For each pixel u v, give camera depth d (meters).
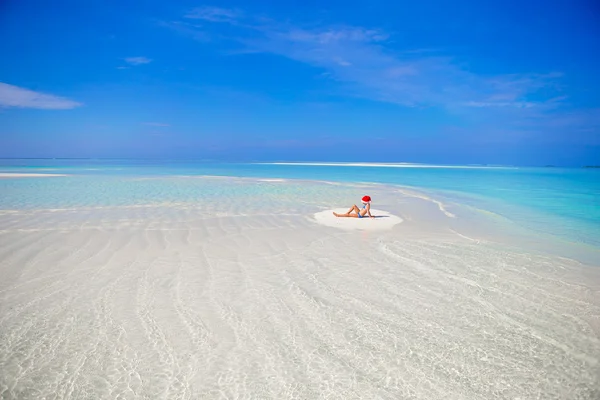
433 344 3.62
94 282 5.11
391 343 3.63
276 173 39.09
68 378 3.00
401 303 4.61
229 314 4.20
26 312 4.15
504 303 4.66
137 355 3.34
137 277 5.35
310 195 16.81
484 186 23.86
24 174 28.83
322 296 4.79
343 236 8.38
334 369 3.19
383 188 21.45
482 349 3.54
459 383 3.02
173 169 47.44
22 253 6.43
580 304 4.65
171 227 8.91
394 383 3.00
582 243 7.93
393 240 8.07
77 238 7.59
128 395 2.81
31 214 10.33
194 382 2.98
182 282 5.19
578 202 15.19
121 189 17.80
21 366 3.15
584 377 3.12
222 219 10.14
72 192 16.06
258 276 5.52
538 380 3.08
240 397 2.81
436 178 33.19
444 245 7.67
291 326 3.95
